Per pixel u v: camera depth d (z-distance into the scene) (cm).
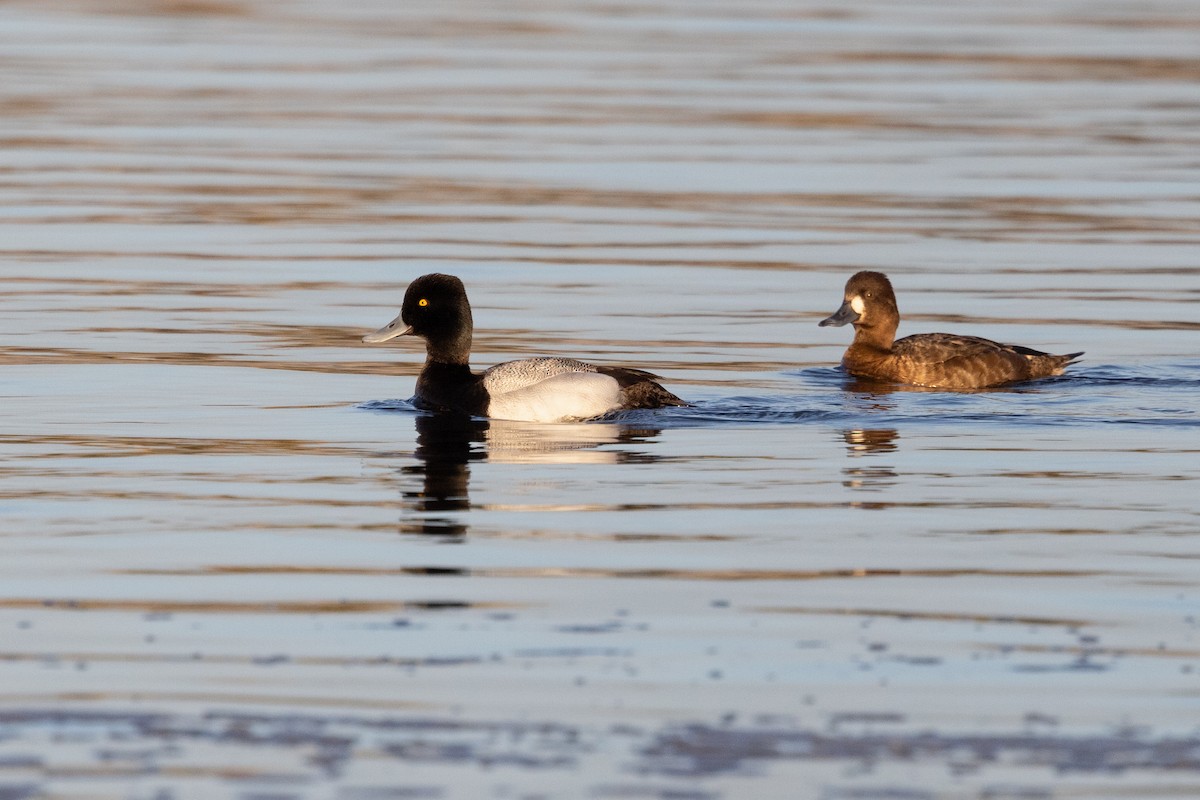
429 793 767
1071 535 1202
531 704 871
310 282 2372
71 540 1178
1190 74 4681
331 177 3203
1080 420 1627
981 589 1073
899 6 6244
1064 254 2608
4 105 3925
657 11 6084
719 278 2419
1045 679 911
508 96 4188
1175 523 1236
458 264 2502
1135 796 771
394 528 1216
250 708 863
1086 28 5594
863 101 4150
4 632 976
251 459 1439
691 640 971
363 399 1705
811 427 1591
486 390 1641
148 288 2309
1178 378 1825
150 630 981
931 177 3253
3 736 827
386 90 4262
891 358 1823
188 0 6144
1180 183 3206
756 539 1191
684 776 787
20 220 2788
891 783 781
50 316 2112
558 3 6375
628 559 1137
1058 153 3522
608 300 2264
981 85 4434
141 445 1490
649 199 3041
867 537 1196
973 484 1362
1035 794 771
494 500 1302
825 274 2456
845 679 910
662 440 1530
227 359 1892
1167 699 883
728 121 3862
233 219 2828
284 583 1078
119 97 4091
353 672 915
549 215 2892
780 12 6028
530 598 1049
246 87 4291
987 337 2064
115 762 798
